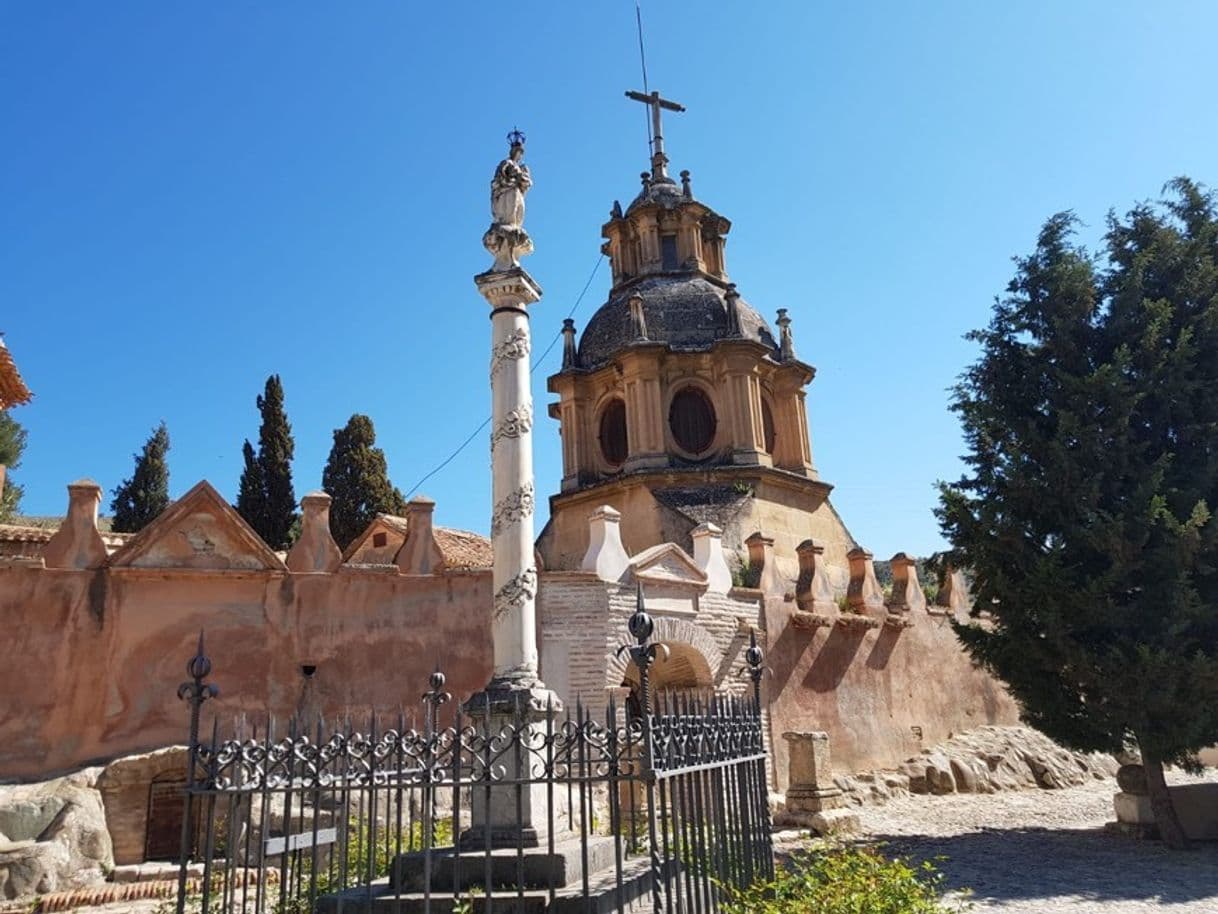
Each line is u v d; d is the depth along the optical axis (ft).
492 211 36.37
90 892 40.78
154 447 140.15
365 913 24.43
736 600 72.33
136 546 56.95
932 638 91.86
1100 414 54.24
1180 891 40.42
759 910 23.84
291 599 58.75
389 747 27.20
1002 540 54.70
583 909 21.49
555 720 31.53
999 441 57.00
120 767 50.57
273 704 56.70
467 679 60.23
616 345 104.22
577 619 63.21
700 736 24.98
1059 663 53.31
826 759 60.85
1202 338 54.44
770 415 103.24
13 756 51.80
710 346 99.76
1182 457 53.62
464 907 23.24
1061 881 42.96
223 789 23.65
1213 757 99.50
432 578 61.57
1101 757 96.07
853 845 44.06
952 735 89.92
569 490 101.19
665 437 96.89
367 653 59.21
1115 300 55.93
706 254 116.88
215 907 27.02
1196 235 57.26
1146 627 51.34
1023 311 58.80
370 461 130.41
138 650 55.47
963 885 42.34
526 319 35.65
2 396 70.85
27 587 54.49
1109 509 53.06
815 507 101.45
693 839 23.97
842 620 79.15
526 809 28.86
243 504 122.93
